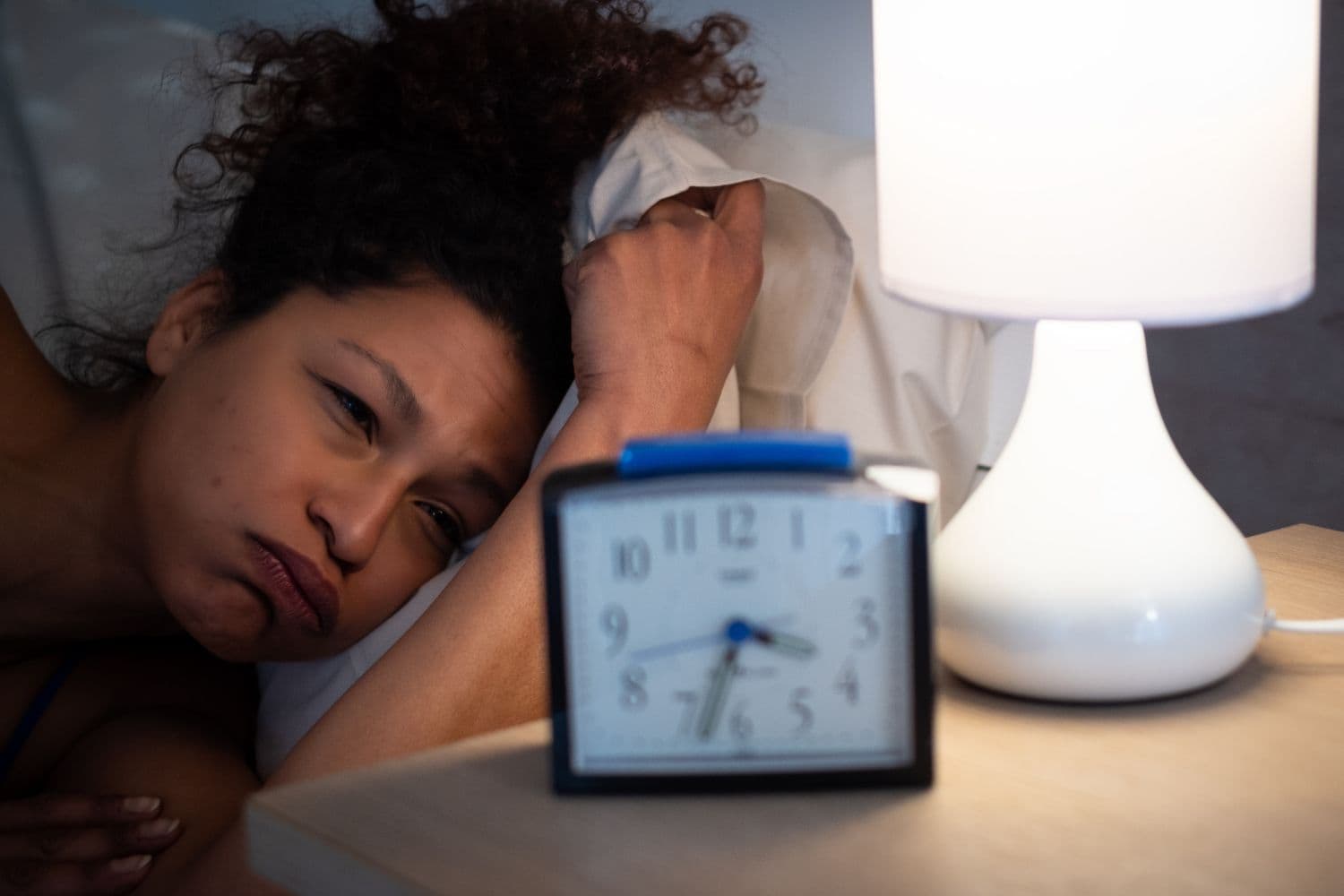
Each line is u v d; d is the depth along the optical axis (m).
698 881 0.49
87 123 1.45
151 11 1.68
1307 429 1.25
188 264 1.29
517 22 1.13
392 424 0.99
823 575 0.55
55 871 0.90
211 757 1.03
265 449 0.97
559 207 1.13
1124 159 0.59
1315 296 1.23
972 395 1.18
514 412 1.04
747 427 1.12
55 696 1.17
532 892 0.49
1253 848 0.52
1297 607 0.80
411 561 1.03
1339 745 0.61
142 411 1.10
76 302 1.36
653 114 1.12
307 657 1.03
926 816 0.54
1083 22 0.59
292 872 0.54
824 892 0.48
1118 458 0.67
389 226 1.03
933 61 0.63
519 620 0.79
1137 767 0.59
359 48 1.18
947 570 0.67
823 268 1.09
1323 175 1.21
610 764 0.56
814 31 1.37
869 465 0.58
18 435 1.11
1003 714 0.65
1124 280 0.60
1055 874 0.50
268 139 1.19
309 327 1.00
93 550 1.11
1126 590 0.64
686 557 0.55
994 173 0.62
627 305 0.96
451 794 0.56
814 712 0.56
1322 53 1.19
